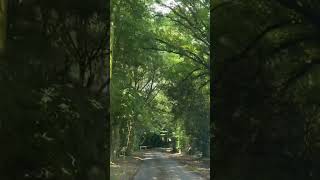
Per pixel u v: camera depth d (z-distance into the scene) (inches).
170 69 1405.0
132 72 1207.6
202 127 1525.6
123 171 947.3
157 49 1250.0
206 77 1357.0
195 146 1984.5
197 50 1295.5
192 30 1258.0
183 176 1082.1
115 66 818.2
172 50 1288.1
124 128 1085.1
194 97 1418.6
